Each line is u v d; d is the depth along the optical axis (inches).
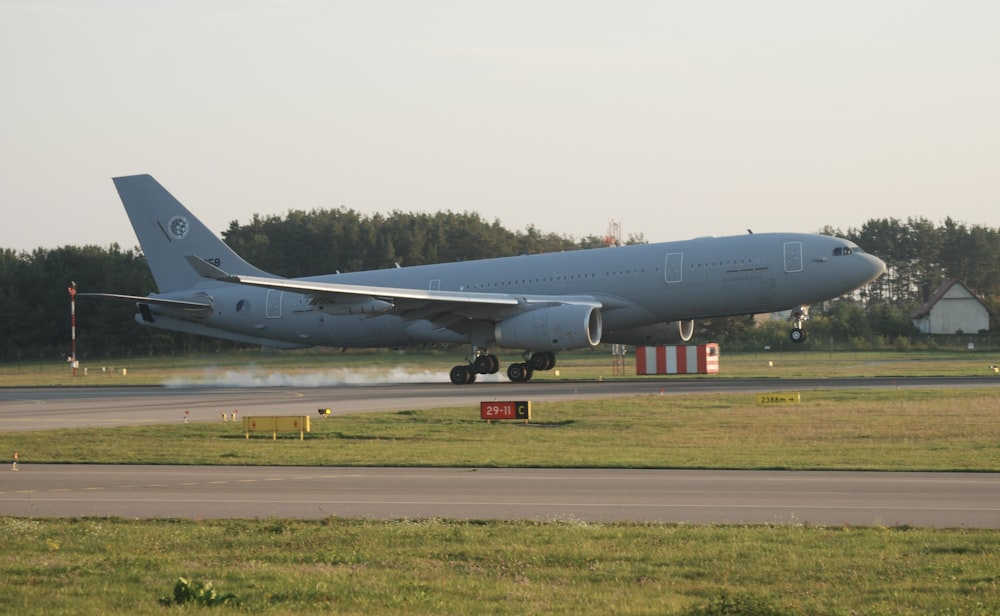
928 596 1238.9
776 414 3831.2
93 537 1692.9
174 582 1332.4
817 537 1622.8
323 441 3272.6
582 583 1327.5
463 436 3361.2
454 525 1790.1
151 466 2746.1
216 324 6909.5
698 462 2632.9
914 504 1978.3
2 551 1581.0
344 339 6624.0
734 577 1352.1
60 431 3634.4
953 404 4062.5
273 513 1978.3
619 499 2081.7
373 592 1259.8
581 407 4188.0
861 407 4013.3
